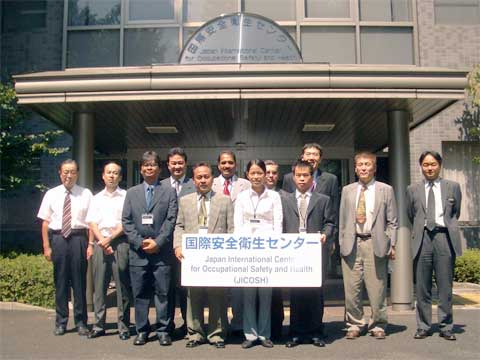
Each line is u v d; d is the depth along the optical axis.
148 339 6.42
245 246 6.09
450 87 7.69
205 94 7.61
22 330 6.93
